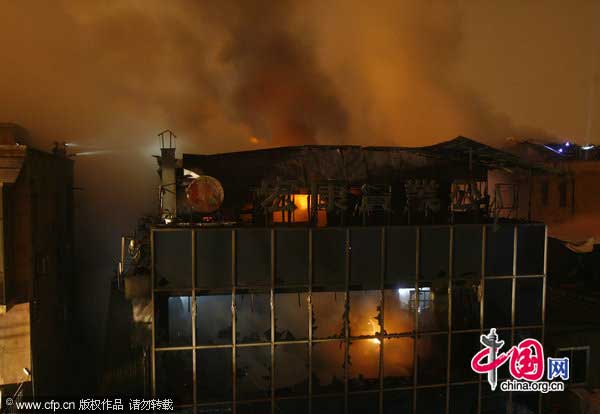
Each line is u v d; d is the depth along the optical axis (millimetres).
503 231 17094
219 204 15922
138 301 15250
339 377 16797
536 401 17281
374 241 16203
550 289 24906
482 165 20156
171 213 17094
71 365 21516
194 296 15203
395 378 16906
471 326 17703
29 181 15062
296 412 15781
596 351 18281
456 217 18781
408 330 18766
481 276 16906
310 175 18875
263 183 16609
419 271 16500
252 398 15531
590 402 17219
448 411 16734
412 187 17500
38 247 16297
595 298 22641
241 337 17172
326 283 15922
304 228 15695
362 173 19156
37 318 16094
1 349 14828
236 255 15391
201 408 15266
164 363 15914
